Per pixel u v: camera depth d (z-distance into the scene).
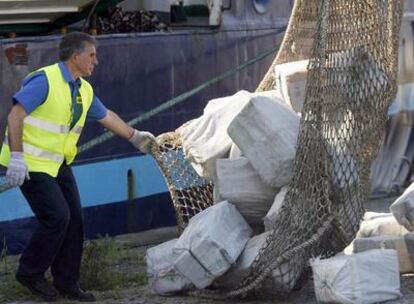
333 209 14.73
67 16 20.83
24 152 14.80
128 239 20.33
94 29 21.05
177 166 16.53
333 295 14.11
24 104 14.55
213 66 21.80
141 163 20.72
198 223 14.75
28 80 14.81
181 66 21.22
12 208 18.73
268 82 17.94
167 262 15.34
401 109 25.11
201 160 15.77
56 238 14.85
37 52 18.77
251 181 15.26
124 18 21.91
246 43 22.38
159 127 20.92
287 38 17.94
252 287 14.61
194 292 15.27
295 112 15.77
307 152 14.52
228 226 14.87
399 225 16.48
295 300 15.02
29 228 18.95
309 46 17.83
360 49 14.88
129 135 16.14
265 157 14.85
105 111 15.84
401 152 25.25
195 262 14.45
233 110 15.97
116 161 20.28
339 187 14.73
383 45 15.14
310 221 14.55
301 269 14.84
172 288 15.32
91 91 15.43
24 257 15.11
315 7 17.61
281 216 14.52
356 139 14.90
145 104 20.64
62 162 15.27
